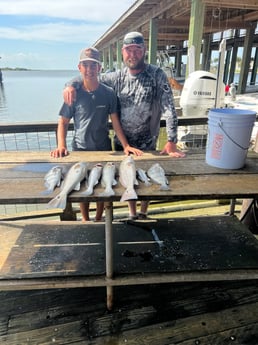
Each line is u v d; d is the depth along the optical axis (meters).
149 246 1.67
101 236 1.77
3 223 1.92
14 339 1.28
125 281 1.38
